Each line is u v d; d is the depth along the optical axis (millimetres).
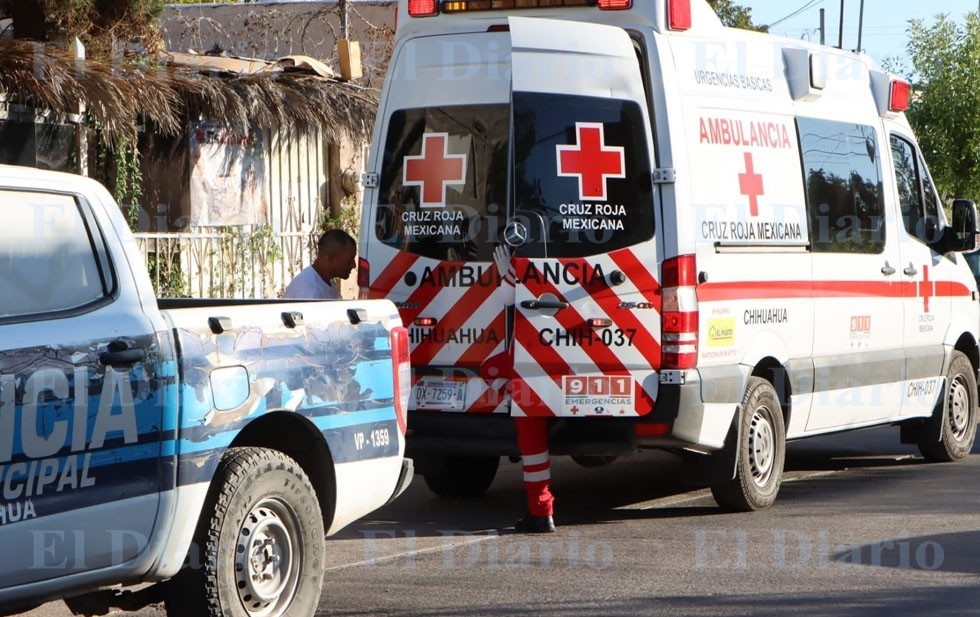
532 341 9898
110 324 6293
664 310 9867
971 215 13617
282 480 7070
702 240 10109
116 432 6211
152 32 17578
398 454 8000
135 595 7016
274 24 27359
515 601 8086
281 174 20453
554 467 13688
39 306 6121
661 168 9906
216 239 18781
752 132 10922
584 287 9898
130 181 17234
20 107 15484
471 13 10516
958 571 8758
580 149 9961
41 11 16844
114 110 14789
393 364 7945
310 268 11188
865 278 12359
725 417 10328
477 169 10266
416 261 10406
